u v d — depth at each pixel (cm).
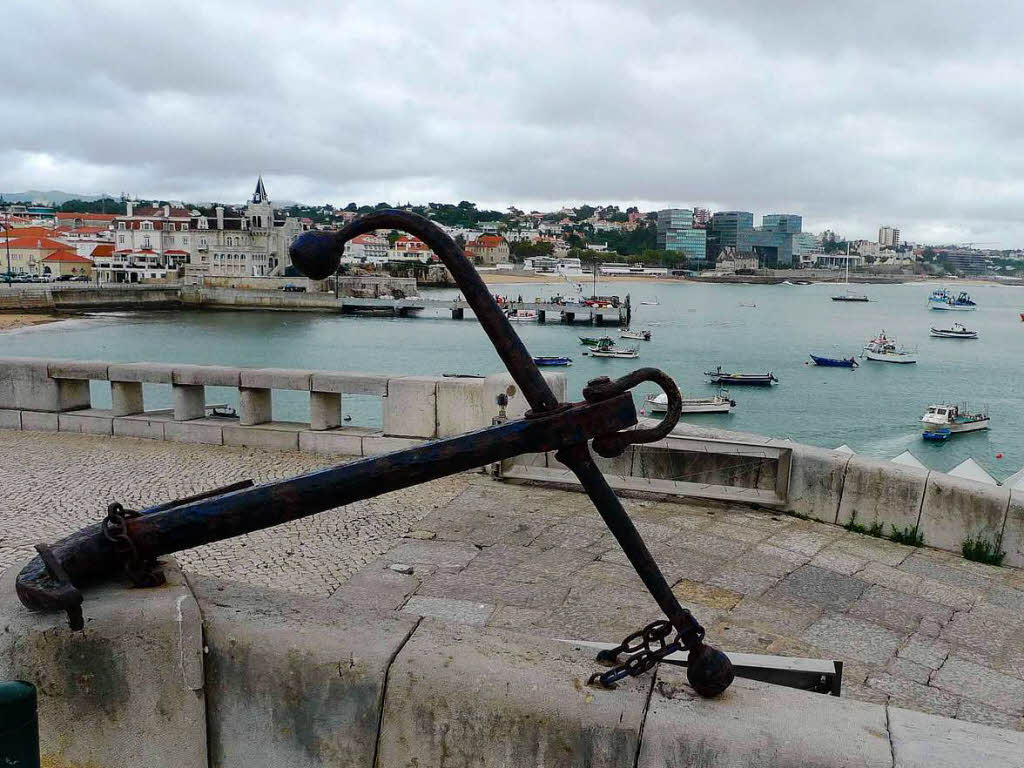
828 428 5706
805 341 10969
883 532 793
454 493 883
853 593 661
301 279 16562
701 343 10556
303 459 1027
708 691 248
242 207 18650
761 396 6862
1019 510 726
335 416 1095
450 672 254
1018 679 541
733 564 708
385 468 265
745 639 573
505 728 246
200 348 9125
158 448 1079
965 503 751
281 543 735
